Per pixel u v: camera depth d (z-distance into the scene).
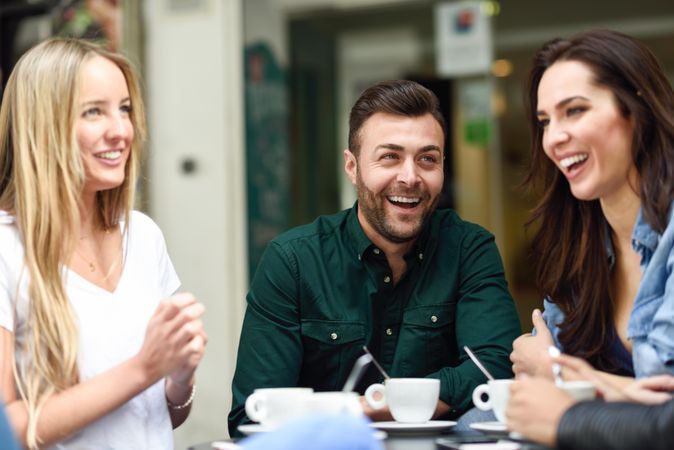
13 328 1.68
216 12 4.52
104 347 1.72
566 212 1.89
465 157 5.41
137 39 4.49
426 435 1.56
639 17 5.26
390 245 2.08
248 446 0.90
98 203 1.88
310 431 0.89
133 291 1.82
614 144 1.65
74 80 1.73
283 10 4.95
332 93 5.42
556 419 1.26
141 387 1.59
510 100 5.65
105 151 1.78
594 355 1.83
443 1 5.24
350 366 2.07
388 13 5.17
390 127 2.01
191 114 4.54
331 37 5.44
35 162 1.72
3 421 0.88
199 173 4.54
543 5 5.18
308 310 2.08
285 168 4.92
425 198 2.03
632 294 1.79
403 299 2.11
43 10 4.36
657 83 1.65
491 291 2.10
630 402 1.25
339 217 2.17
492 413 1.76
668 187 1.63
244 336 2.08
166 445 1.77
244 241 4.55
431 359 2.10
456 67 5.40
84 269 1.80
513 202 5.59
